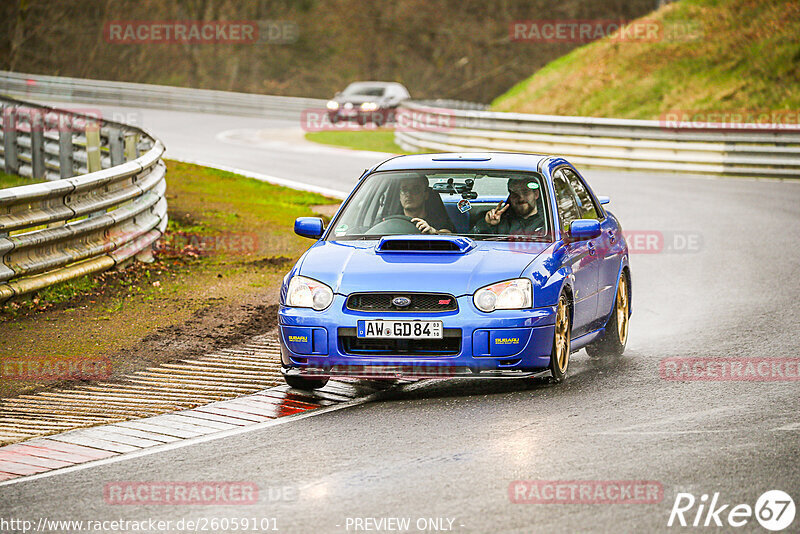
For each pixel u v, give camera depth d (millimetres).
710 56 124438
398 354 24250
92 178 36625
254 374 27609
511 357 24094
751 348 29859
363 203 28000
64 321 32531
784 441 20453
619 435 21000
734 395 24344
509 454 19828
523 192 27328
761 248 49062
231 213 56250
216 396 25375
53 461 20391
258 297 36875
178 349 30062
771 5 126438
